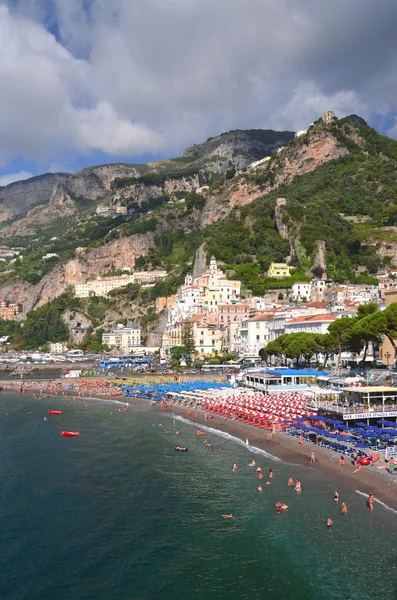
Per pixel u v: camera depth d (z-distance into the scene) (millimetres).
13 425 109375
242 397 116438
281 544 48969
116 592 43250
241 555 47719
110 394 153500
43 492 65812
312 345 139500
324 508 56000
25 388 172750
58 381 184250
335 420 83812
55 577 45781
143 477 70438
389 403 89000
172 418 112188
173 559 47781
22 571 46875
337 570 44375
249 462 74375
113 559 48375
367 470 66125
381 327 107500
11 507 61000
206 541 50719
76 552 49906
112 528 54750
